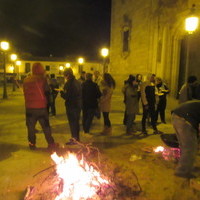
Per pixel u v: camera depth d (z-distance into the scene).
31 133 5.56
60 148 5.73
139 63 20.86
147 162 4.96
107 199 3.46
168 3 15.83
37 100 5.42
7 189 3.76
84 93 6.62
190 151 4.28
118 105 13.72
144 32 19.84
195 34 14.73
